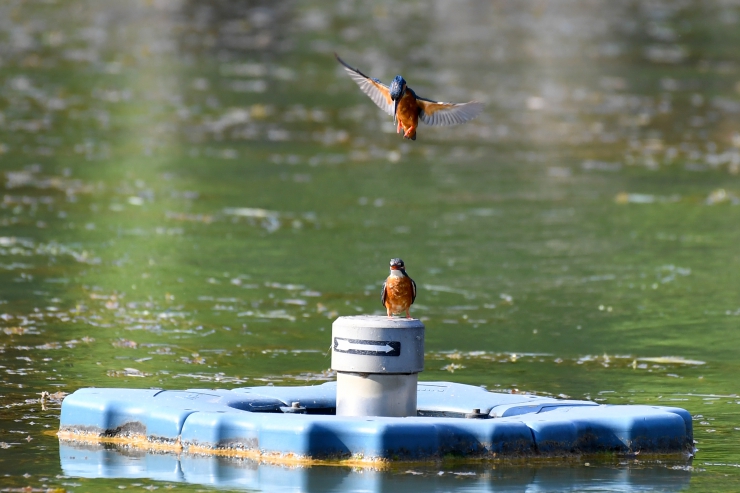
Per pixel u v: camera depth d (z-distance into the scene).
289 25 47.41
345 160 28.02
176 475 8.76
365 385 9.61
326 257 18.53
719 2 55.56
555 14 52.06
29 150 27.12
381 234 20.42
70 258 17.78
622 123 34.03
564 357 13.38
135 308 15.04
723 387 12.17
